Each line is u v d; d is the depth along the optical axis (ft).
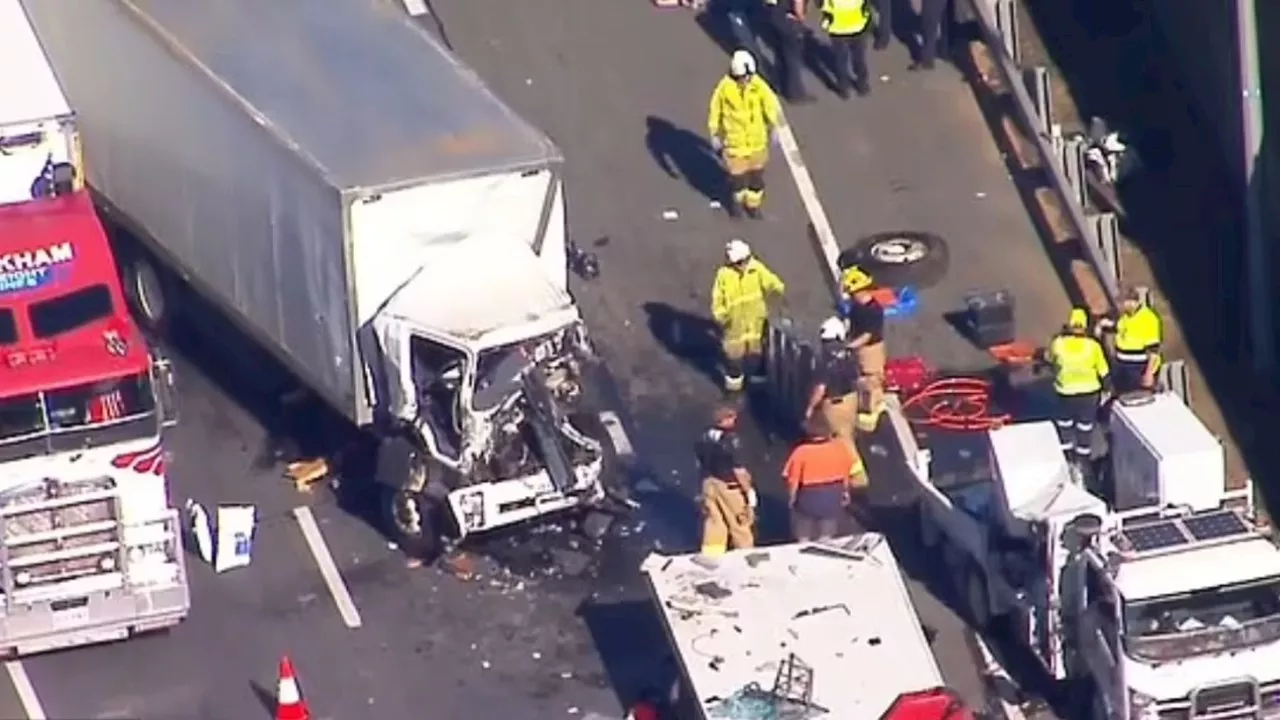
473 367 431.02
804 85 554.87
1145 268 514.27
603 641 428.56
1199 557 392.88
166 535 420.77
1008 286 508.12
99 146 490.90
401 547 448.65
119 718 413.18
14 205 435.53
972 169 536.01
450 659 425.28
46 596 417.08
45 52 484.74
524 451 440.86
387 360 436.76
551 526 450.30
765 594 402.11
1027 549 410.52
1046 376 481.87
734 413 468.34
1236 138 522.88
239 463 469.57
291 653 426.92
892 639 395.75
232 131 451.94
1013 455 416.26
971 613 430.61
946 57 561.84
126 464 417.69
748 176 518.78
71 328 422.41
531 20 572.51
